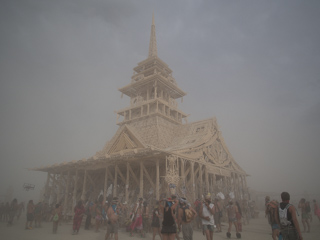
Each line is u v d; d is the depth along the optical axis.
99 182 32.25
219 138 33.25
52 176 31.30
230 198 27.22
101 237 14.44
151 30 60.09
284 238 6.98
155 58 48.62
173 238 8.30
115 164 24.41
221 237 14.28
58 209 16.12
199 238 13.88
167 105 41.50
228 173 32.41
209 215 10.03
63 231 16.73
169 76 49.59
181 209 9.12
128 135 27.75
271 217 9.12
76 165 27.50
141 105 41.53
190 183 23.41
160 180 25.52
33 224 19.94
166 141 34.03
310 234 14.97
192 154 24.64
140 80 45.28
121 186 30.66
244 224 21.56
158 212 12.30
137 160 23.03
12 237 13.25
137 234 15.76
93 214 18.91
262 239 13.58
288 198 7.41
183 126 36.84
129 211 21.72
